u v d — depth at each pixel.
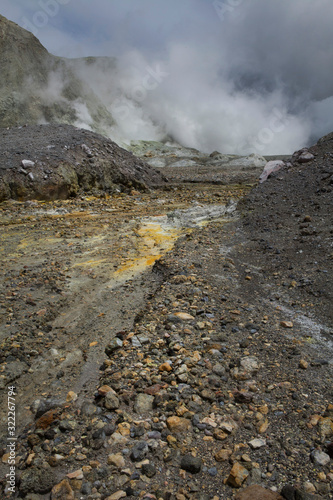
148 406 3.46
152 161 42.91
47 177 15.85
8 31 39.25
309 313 5.16
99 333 5.27
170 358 4.15
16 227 11.59
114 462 2.88
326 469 2.82
